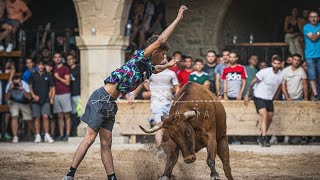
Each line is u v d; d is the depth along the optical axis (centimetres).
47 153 2161
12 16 2694
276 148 2292
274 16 3341
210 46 2988
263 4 3303
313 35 2491
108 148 1438
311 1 3322
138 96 2666
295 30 2934
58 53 2569
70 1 3194
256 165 1894
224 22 3078
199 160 1995
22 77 2553
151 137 2534
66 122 2586
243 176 1692
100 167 1848
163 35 1370
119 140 2434
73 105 2614
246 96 2395
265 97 2345
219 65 2486
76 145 2409
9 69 2595
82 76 2567
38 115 2534
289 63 2614
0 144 2459
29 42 2861
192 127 1352
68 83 2569
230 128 2425
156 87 1941
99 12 2531
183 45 3017
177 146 1383
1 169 1812
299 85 2512
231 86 2438
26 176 1689
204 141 1409
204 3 2992
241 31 3209
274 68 2328
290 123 2438
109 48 2539
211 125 1411
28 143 2498
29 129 2658
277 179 1644
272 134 2439
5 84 2627
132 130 2444
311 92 2619
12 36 2680
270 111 2375
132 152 2155
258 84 2353
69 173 1410
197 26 3002
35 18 3200
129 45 2789
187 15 3008
